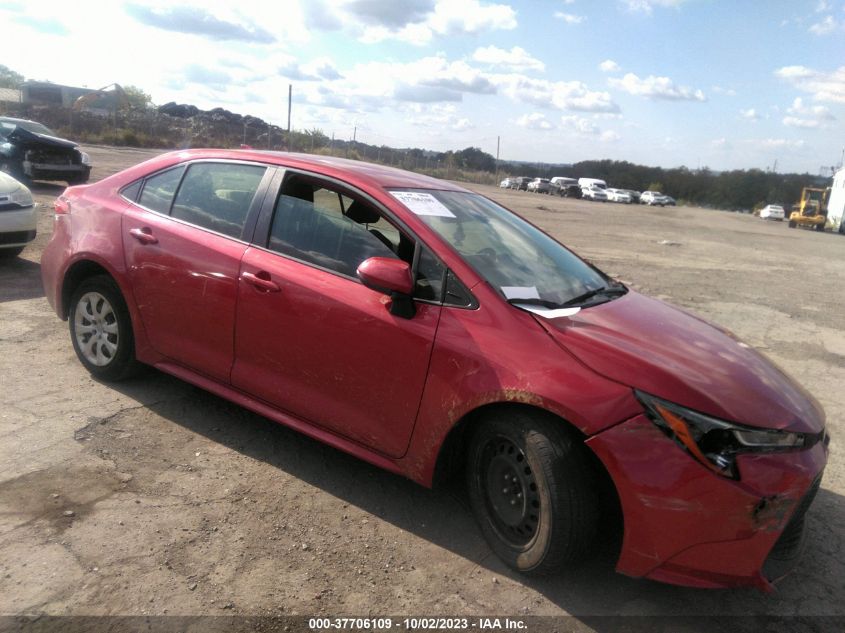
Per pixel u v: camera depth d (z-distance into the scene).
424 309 3.04
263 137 46.38
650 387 2.56
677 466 2.47
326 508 3.24
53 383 4.34
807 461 2.61
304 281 3.35
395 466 3.17
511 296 3.01
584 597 2.77
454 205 3.76
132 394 4.30
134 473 3.36
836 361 6.86
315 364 3.33
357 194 3.42
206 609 2.48
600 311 3.20
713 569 2.50
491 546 2.97
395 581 2.76
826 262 18.31
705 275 12.79
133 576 2.61
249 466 3.56
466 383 2.85
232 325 3.61
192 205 3.96
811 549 3.28
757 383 2.80
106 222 4.21
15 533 2.79
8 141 15.41
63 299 4.52
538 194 58.59
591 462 2.67
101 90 50.94
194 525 2.99
